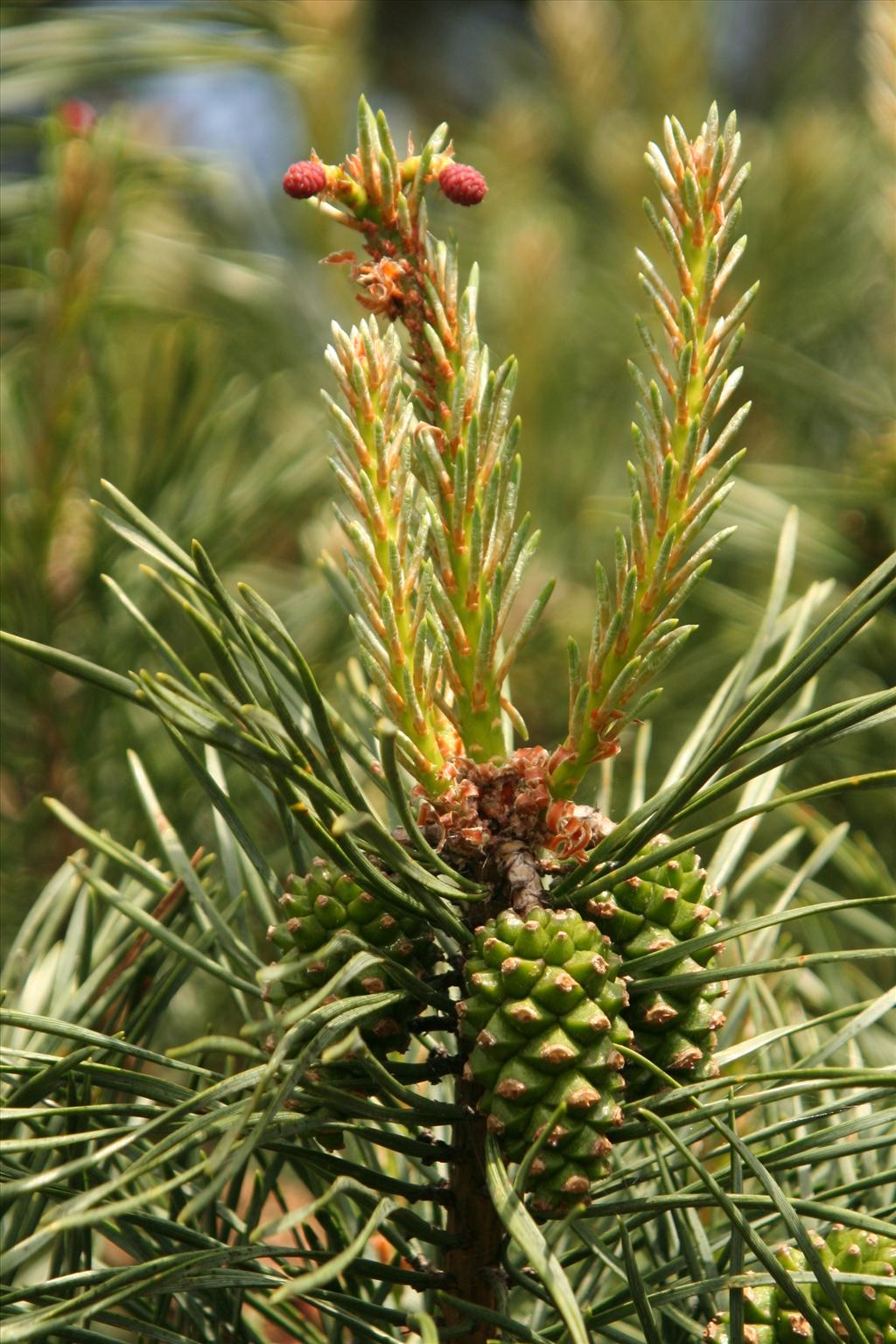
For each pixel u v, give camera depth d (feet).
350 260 2.09
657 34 4.63
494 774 2.10
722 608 3.29
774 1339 2.10
